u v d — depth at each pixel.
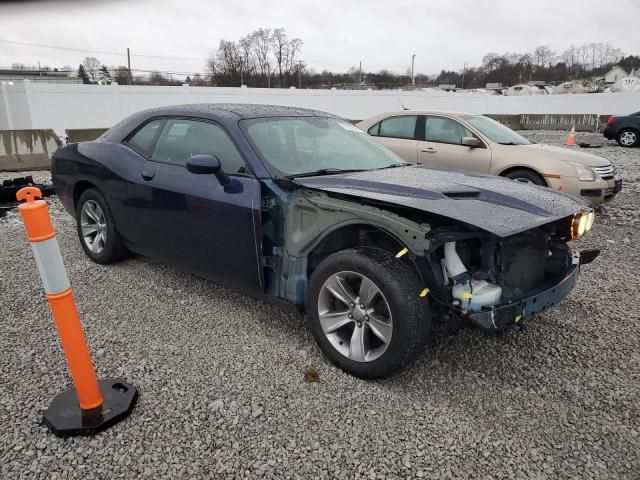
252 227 3.22
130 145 4.30
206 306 3.91
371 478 2.19
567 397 2.80
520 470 2.24
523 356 3.24
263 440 2.41
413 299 2.67
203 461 2.27
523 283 2.91
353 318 2.93
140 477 2.17
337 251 3.15
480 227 2.50
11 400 2.70
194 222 3.59
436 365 3.10
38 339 3.37
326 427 2.51
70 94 16.58
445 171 3.78
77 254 5.10
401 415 2.61
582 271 4.86
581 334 3.55
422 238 2.63
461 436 2.46
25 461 2.26
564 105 27.78
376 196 2.83
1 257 5.02
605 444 2.42
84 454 2.30
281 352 3.23
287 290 3.23
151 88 18.47
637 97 25.62
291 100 22.33
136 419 2.55
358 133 4.35
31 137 10.54
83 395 2.47
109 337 3.40
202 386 2.84
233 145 3.47
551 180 6.68
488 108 29.38
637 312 3.91
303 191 3.10
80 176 4.64
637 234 6.25
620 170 11.62
